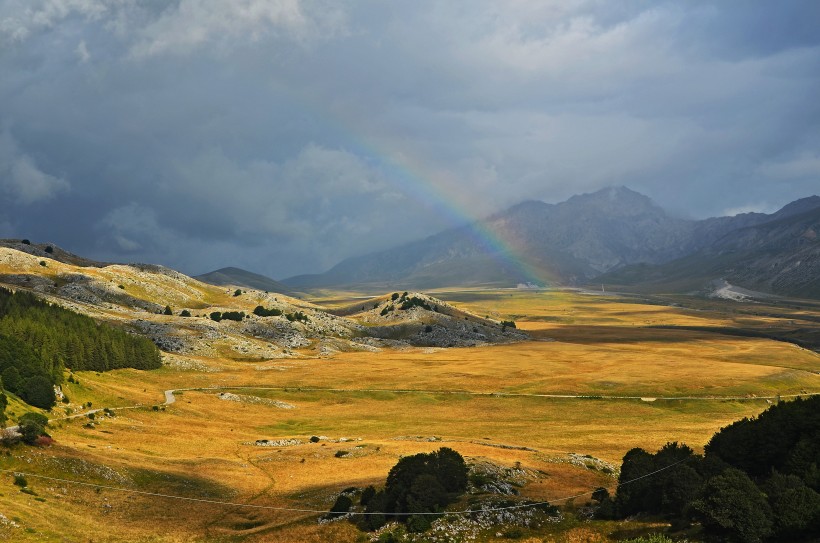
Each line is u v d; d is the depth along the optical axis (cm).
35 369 12312
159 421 13912
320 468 10712
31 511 7156
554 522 7444
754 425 7956
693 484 7150
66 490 8256
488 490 8606
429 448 11981
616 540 6656
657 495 7388
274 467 10894
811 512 5853
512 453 11494
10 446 8906
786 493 6050
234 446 12675
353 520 7825
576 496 8619
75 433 11181
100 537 7069
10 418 10206
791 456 7144
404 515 7744
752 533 5797
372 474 10075
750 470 7706
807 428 7500
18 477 8081
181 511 8400
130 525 7669
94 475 8950
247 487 9625
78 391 14038
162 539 7331
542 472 10088
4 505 7069
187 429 13650
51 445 9531
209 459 11106
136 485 9069
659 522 6981
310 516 8144
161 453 11131
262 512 8506
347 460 11162
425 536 7175
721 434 8431
